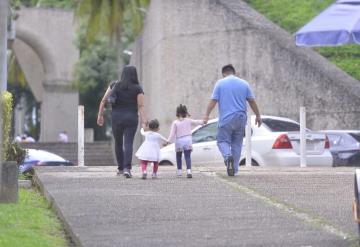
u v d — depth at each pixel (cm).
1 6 2869
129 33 12119
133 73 3669
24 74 13725
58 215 2789
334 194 3128
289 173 3891
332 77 6694
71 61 12912
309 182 3481
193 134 5175
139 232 2384
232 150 3766
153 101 8144
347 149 5288
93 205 2836
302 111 4612
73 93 12988
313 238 2291
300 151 4675
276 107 6944
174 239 2284
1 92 2867
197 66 7475
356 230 2394
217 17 7331
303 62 6794
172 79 7675
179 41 7619
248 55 7119
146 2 9581
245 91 3753
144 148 3628
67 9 12900
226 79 3753
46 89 12838
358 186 2134
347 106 6556
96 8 11338
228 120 3709
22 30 12588
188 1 7531
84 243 2234
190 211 2728
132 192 3155
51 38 12769
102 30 11450
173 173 3916
